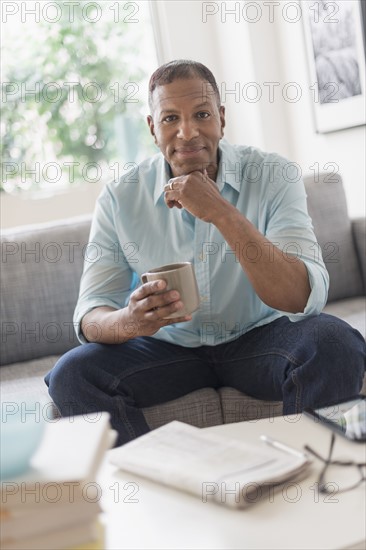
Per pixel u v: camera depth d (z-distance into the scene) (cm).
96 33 343
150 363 181
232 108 345
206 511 102
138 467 113
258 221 190
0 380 209
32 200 333
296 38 311
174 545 94
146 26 346
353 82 280
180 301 159
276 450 114
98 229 200
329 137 304
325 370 162
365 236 250
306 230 182
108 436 104
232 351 186
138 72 348
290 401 165
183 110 180
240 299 188
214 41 346
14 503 90
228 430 128
